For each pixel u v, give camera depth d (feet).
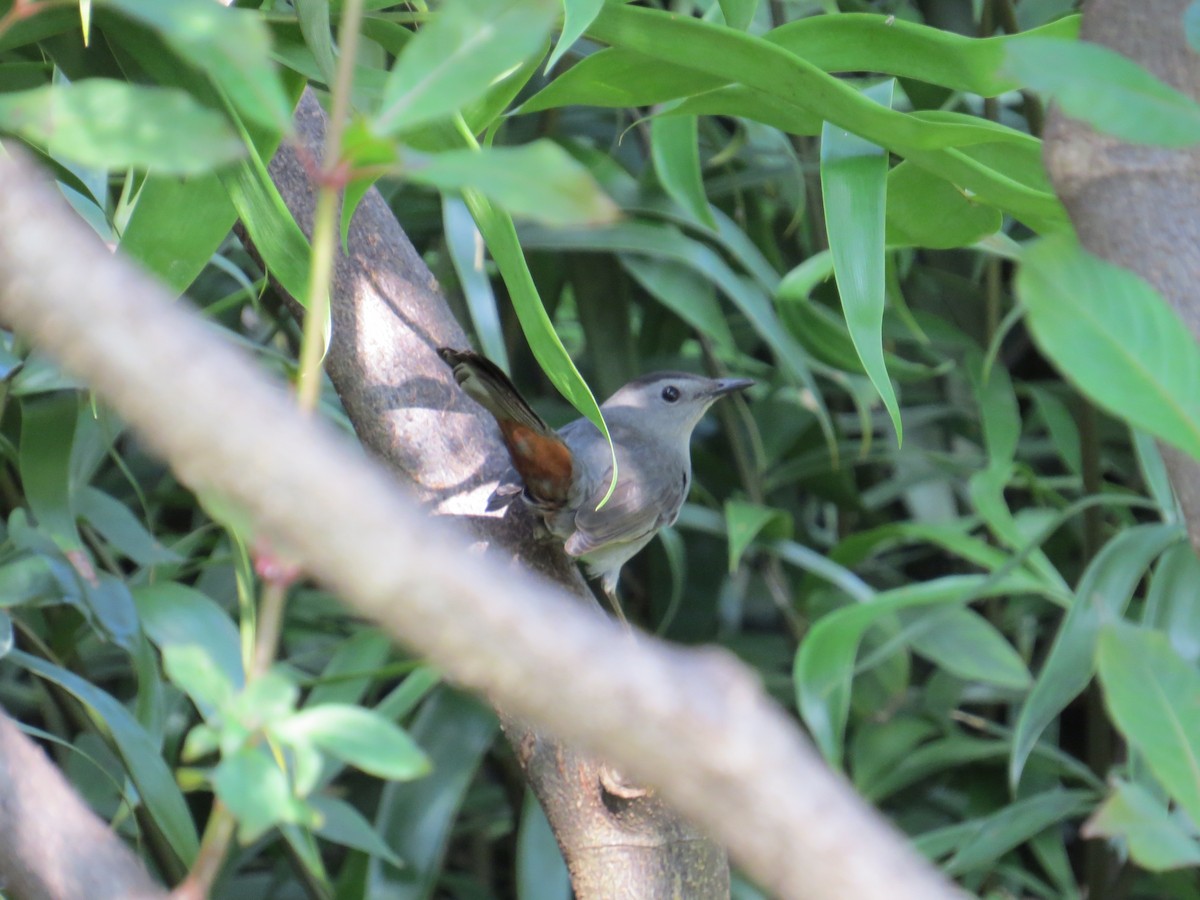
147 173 11.21
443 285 23.75
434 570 3.64
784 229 27.61
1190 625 18.01
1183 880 21.11
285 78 12.37
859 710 22.29
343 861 25.07
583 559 19.69
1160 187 6.97
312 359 5.01
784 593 24.07
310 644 24.13
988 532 25.75
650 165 22.12
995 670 21.17
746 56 11.32
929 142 11.54
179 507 24.29
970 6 23.97
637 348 27.22
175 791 14.32
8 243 3.45
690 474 21.53
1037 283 4.48
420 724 20.59
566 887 19.72
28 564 15.39
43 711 21.50
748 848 3.70
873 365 11.87
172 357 3.55
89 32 11.52
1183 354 4.41
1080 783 23.24
